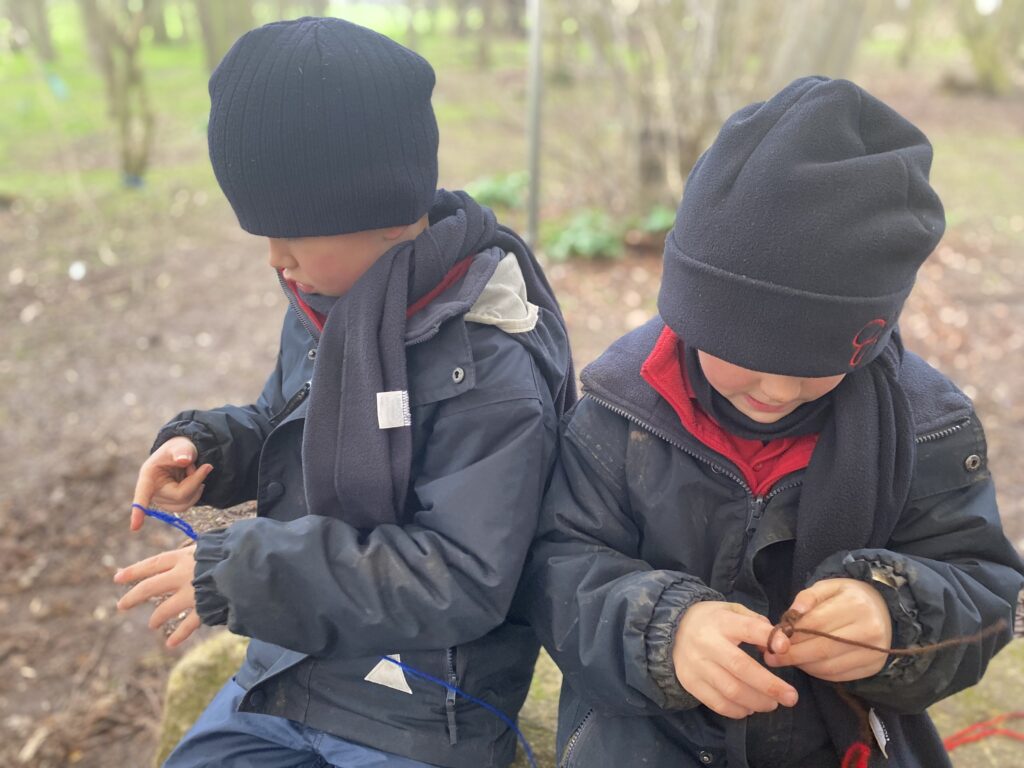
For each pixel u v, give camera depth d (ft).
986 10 37.58
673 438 3.45
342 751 3.92
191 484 4.09
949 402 3.42
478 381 3.67
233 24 32.89
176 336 15.08
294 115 3.42
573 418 3.73
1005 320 15.07
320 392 3.68
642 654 3.13
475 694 3.92
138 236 19.63
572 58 19.24
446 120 30.89
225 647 6.12
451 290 3.84
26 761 7.56
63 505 10.66
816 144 2.84
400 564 3.43
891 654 3.04
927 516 3.42
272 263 3.86
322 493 3.70
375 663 3.87
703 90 16.89
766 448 3.48
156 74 39.88
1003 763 5.01
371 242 3.76
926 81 41.81
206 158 25.96
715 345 3.04
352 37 3.52
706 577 3.58
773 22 17.66
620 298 15.79
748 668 2.90
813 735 3.63
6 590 9.42
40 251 18.66
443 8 63.46
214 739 4.24
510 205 19.98
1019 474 11.02
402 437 3.59
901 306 3.02
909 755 3.74
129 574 3.58
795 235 2.83
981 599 3.21
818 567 3.24
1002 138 29.91
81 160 25.62
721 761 3.61
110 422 12.45
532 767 4.34
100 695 8.27
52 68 39.96
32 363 14.10
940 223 3.02
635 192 18.25
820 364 2.97
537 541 3.70
